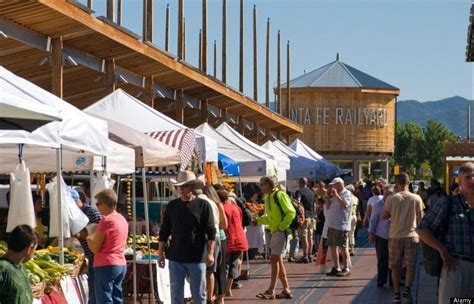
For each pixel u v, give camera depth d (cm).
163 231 1412
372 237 2116
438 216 1067
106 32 2283
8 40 2136
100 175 1691
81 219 1400
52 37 2223
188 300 1758
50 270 1188
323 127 8594
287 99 7588
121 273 1340
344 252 2381
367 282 2239
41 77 2675
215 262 1681
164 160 1709
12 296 850
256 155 2764
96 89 2908
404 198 1766
